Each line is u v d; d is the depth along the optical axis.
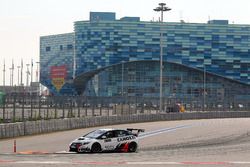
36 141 40.62
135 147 34.69
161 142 44.84
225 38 183.38
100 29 180.62
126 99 69.12
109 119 61.97
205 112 87.94
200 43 182.00
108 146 32.97
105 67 179.88
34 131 45.97
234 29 183.62
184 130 57.16
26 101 47.41
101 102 61.31
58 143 39.50
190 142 45.53
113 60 179.50
